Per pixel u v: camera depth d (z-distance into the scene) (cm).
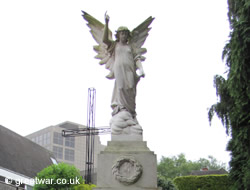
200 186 2777
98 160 1048
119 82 1159
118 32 1209
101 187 1020
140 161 1042
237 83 1537
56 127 8281
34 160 4138
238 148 1633
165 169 5641
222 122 1783
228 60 1714
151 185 1026
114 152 1054
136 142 1082
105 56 1244
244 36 1508
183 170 5625
